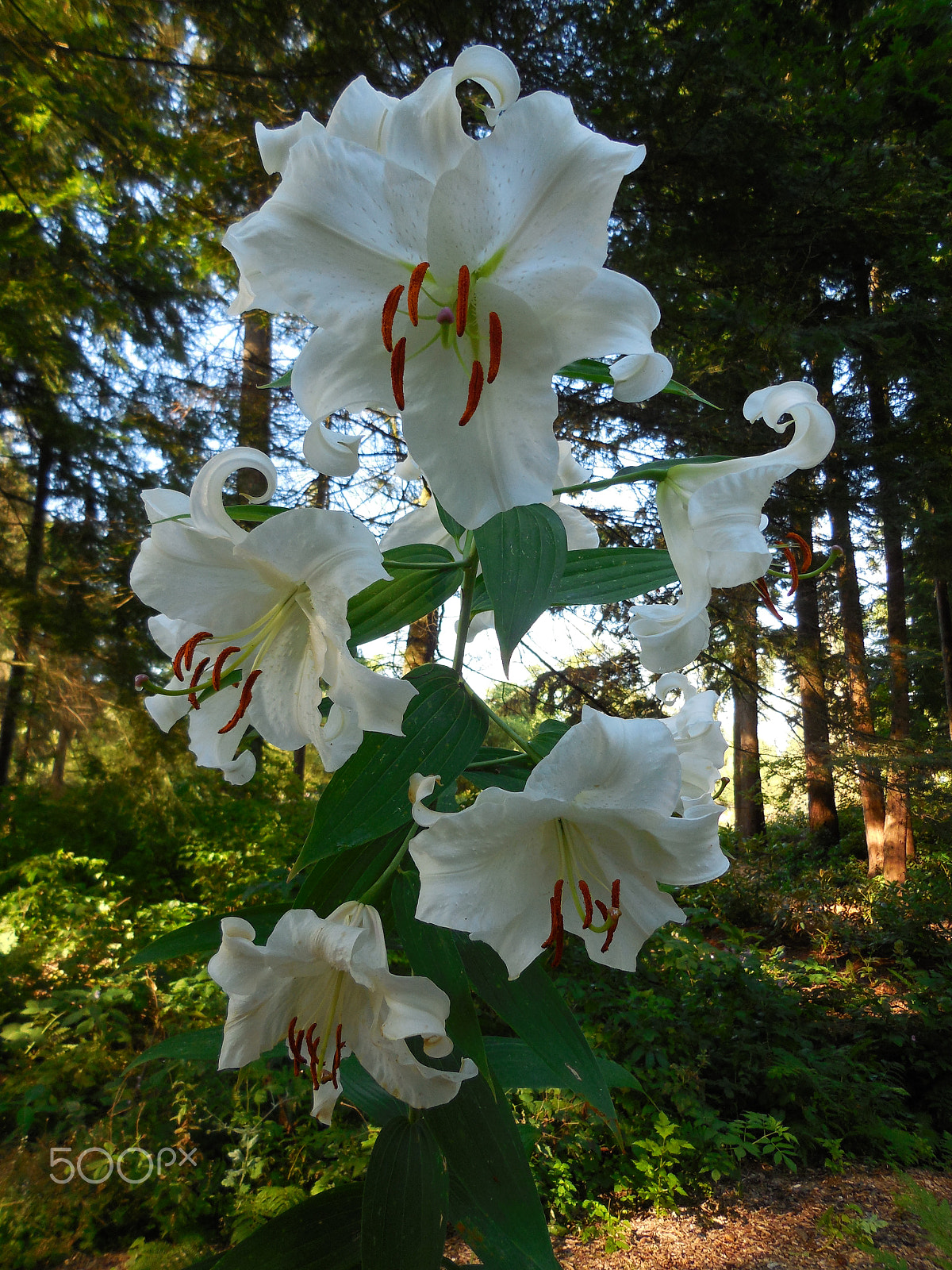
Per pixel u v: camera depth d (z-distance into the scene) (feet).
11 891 22.74
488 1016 12.37
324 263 3.02
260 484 25.75
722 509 3.55
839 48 33.68
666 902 3.69
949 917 29.45
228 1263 4.26
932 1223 12.28
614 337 3.04
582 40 24.36
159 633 4.17
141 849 27.96
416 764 3.49
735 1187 14.78
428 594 4.03
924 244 29.27
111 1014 14.93
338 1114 13.97
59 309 24.11
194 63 24.39
